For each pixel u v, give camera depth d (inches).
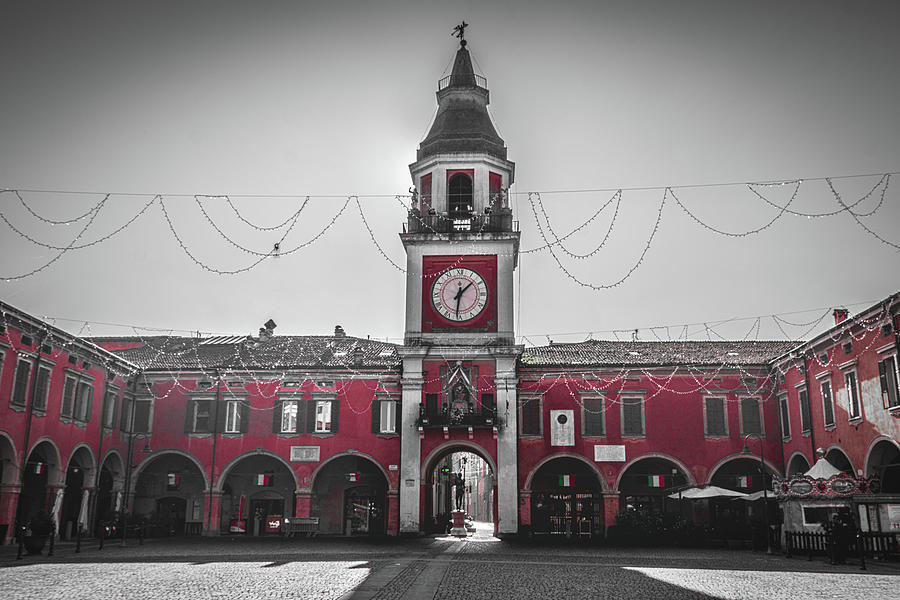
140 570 786.8
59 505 1293.1
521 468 1478.8
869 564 900.6
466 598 589.6
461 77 1676.9
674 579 729.6
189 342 1846.7
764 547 1204.5
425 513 1466.5
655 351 1625.2
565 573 778.2
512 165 1615.4
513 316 1505.9
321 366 1567.4
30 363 1222.3
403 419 1470.2
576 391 1510.8
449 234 1529.3
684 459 1471.5
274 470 1646.2
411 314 1512.1
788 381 1437.0
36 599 562.9
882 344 1109.7
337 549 1132.5
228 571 776.3
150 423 1581.0
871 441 1134.4
